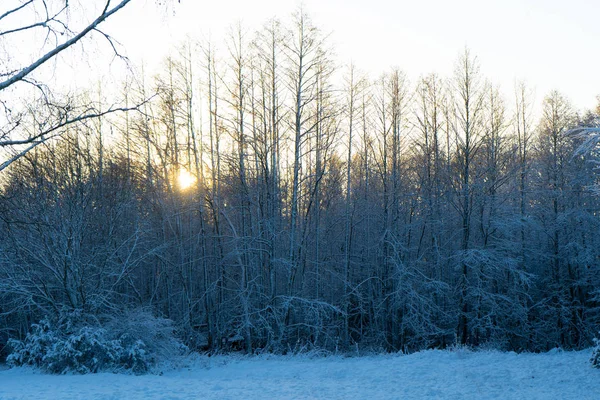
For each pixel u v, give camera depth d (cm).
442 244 3141
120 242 2388
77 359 1591
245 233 2764
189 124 2692
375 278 3042
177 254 2781
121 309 2069
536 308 3098
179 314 2758
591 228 2919
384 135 3056
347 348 2777
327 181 2964
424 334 2711
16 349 1728
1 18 657
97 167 2162
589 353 1573
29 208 1662
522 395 1038
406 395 1077
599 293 2948
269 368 1677
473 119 2898
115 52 714
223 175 2611
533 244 3120
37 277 1892
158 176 2612
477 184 2794
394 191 2938
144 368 1647
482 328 2664
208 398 1062
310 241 2919
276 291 2639
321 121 2555
